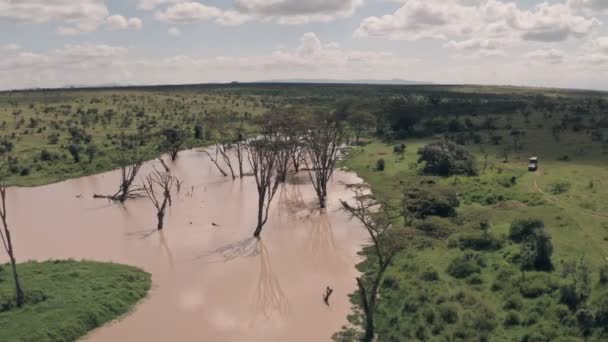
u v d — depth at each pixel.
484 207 60.38
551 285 37.31
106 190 79.12
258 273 46.72
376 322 36.31
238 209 67.81
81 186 82.00
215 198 73.69
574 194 61.81
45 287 41.12
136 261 49.78
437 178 74.31
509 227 51.06
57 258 50.56
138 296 41.72
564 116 133.12
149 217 64.62
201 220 63.03
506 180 69.56
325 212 65.44
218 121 102.88
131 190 74.88
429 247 48.69
